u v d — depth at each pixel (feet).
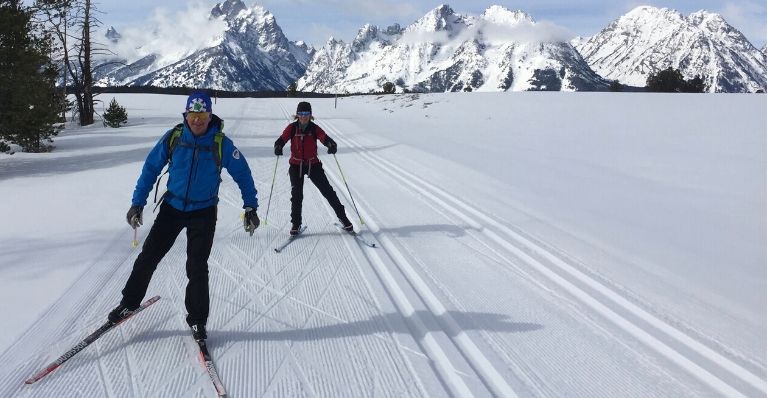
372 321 13.76
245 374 11.11
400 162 39.34
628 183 32.94
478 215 24.63
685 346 13.03
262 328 13.16
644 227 23.40
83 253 17.72
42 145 45.75
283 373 11.22
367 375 11.28
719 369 12.03
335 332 13.10
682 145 45.39
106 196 26.48
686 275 17.71
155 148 11.61
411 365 11.73
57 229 20.45
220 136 11.78
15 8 39.27
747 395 11.04
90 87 78.02
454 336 13.20
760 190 31.07
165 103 122.01
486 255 19.31
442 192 29.40
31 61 39.68
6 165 36.58
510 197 28.55
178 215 11.84
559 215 25.03
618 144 47.42
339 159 40.57
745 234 22.70
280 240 20.24
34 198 25.80
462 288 16.19
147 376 10.84
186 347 12.05
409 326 13.61
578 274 17.52
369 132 62.18
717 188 31.60
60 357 11.09
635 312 14.83
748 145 43.73
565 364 12.12
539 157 42.34
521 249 19.94
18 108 38.96
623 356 12.58
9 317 12.89
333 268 17.46
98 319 13.10
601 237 21.67
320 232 21.49
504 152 44.98
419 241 20.71
